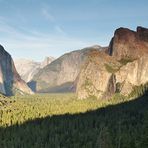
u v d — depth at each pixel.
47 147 163.88
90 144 155.12
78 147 160.50
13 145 166.88
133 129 170.75
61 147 166.62
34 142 174.88
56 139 171.62
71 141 175.12
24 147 168.38
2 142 173.88
